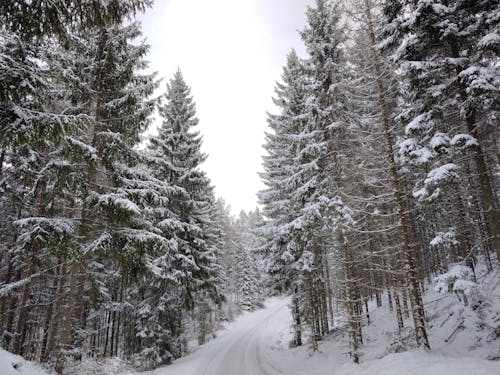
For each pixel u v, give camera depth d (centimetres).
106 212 1163
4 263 1881
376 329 1777
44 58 965
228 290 6078
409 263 1073
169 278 1762
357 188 1529
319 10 1537
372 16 1248
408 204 1639
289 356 1827
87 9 722
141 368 1761
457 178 916
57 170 1034
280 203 1980
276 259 2136
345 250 1351
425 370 827
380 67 1272
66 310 1115
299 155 1481
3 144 685
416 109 1076
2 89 621
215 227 3375
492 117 934
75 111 1194
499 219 879
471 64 930
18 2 630
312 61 1523
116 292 2506
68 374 1277
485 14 876
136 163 1284
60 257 1095
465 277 882
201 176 2138
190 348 2656
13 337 1450
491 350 904
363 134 1414
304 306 1933
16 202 1516
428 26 1009
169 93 2241
